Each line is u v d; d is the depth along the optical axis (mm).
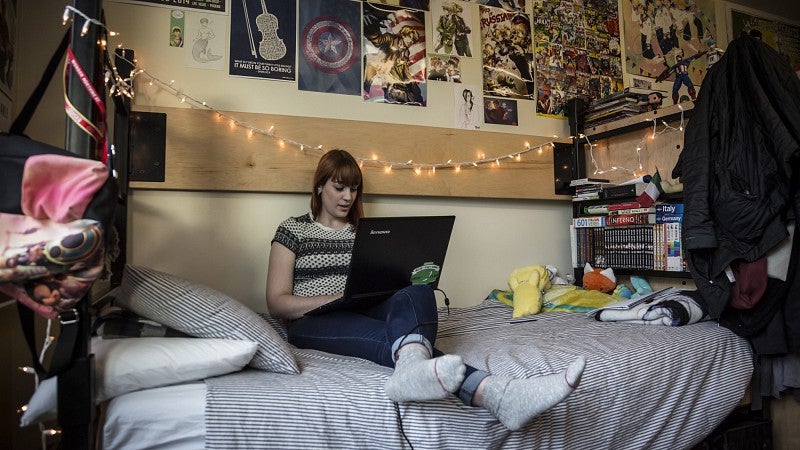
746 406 1862
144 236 1876
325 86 2166
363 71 2240
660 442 1487
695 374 1593
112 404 976
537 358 1389
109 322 1180
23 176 863
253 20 2057
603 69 2807
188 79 1952
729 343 1732
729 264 1747
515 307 2096
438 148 2320
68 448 931
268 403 1027
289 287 1777
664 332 1702
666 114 2223
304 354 1464
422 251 1587
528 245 2590
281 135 2039
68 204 882
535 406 1045
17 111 1738
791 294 1732
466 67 2459
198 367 1084
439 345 1597
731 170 1765
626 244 2365
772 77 1801
